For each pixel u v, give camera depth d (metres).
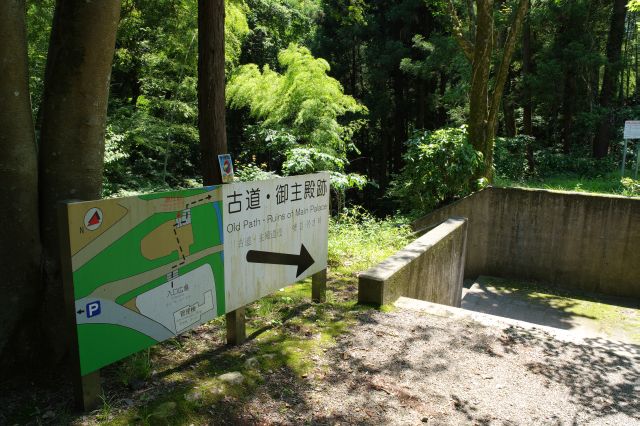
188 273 2.88
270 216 3.52
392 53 20.06
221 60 4.59
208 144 4.71
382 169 24.00
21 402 2.55
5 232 2.69
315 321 3.90
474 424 2.74
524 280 8.83
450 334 3.86
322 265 4.24
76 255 2.27
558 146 18.09
